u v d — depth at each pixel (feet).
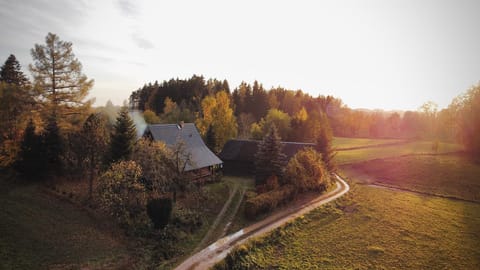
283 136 241.55
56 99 111.14
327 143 162.20
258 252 75.00
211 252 72.33
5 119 102.89
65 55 110.52
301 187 126.31
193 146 142.41
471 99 207.41
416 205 122.52
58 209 81.41
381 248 81.56
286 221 95.61
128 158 99.66
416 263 73.61
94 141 97.40
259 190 119.55
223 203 111.04
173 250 71.82
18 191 86.84
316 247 81.71
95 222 79.10
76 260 61.62
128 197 84.69
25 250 60.44
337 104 424.05
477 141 199.93
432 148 226.99
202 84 367.86
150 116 242.58
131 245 71.56
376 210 115.14
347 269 69.92
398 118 405.80
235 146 176.45
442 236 90.33
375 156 221.66
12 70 176.35
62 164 105.50
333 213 109.29
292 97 359.25
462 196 135.44
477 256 77.66
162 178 98.37
